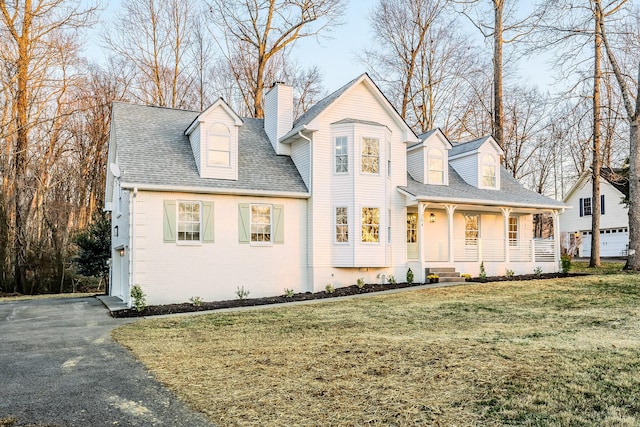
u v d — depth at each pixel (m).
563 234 41.97
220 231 15.77
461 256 20.97
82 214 32.72
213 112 16.08
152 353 7.77
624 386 5.38
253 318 11.27
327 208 17.41
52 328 10.80
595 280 16.16
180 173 15.53
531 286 15.41
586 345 7.31
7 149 26.42
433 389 5.52
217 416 4.89
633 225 18.91
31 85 24.05
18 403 5.36
